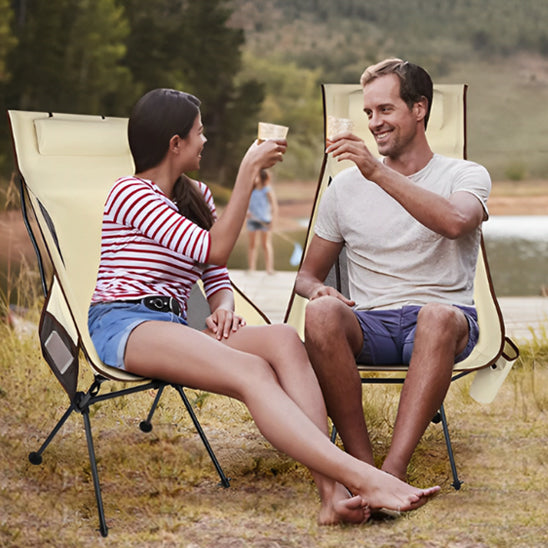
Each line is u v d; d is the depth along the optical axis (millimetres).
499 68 31562
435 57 31656
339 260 3258
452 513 2635
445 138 3465
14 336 4734
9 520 2588
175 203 2834
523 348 5043
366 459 2600
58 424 2807
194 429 3570
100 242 3033
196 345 2498
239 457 3221
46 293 2873
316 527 2447
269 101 30641
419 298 2924
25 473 3006
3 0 19531
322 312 2623
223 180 25453
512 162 31406
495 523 2551
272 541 2398
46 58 20469
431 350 2568
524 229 19141
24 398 3898
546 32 31297
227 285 3021
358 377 2625
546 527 2520
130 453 3234
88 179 3100
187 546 2379
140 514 2650
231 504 2734
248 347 2648
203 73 24281
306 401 2488
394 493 2277
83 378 4141
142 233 2699
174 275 2744
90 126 3162
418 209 2699
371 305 2982
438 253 2936
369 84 3000
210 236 2631
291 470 3072
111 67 21141
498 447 3359
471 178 2896
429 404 2545
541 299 7863
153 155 2777
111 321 2635
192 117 2791
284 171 30453
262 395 2400
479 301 3207
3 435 3408
